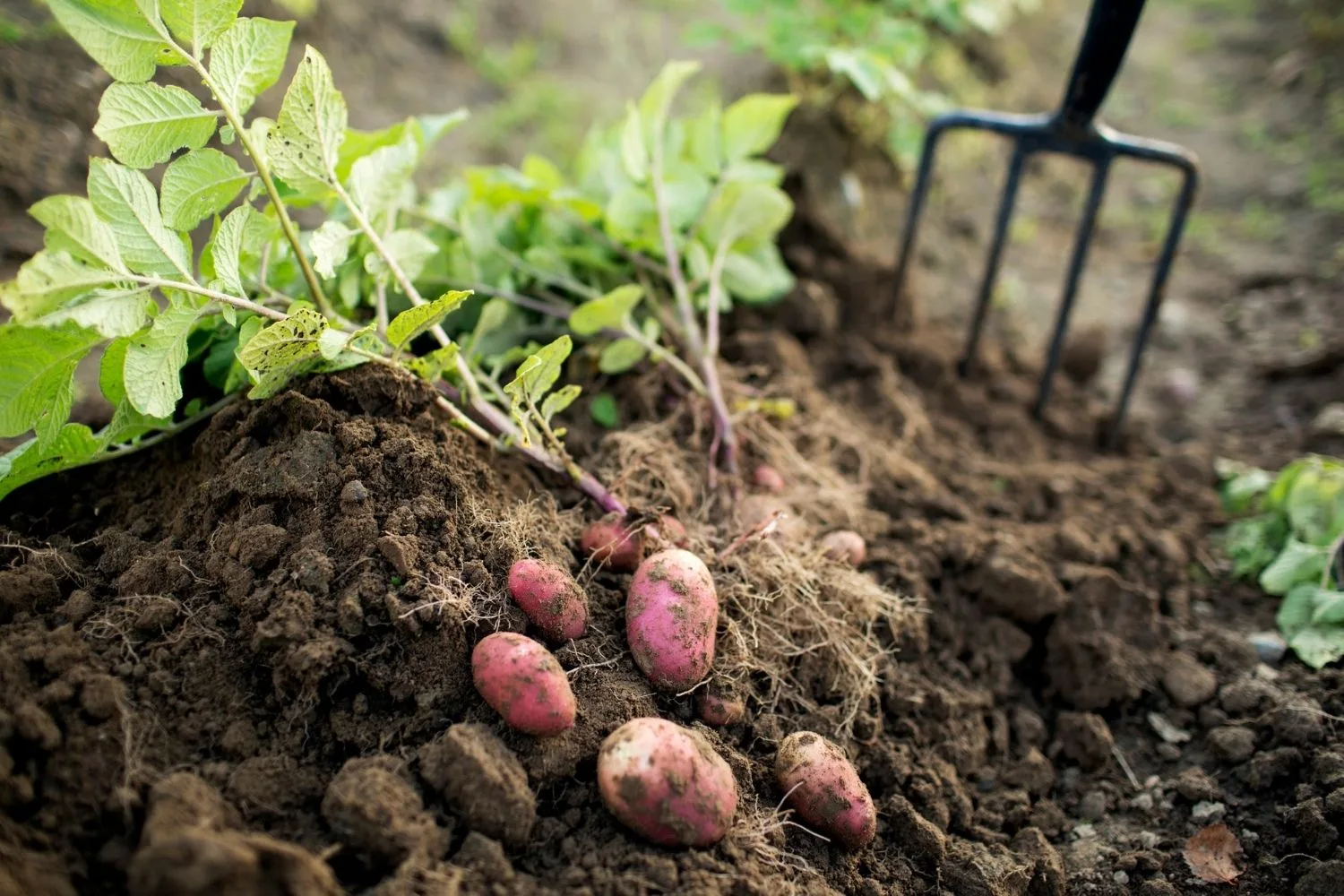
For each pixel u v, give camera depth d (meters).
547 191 1.03
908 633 0.92
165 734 0.72
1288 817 0.83
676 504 0.91
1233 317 1.42
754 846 0.75
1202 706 0.92
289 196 0.86
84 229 0.72
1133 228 1.65
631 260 1.06
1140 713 0.92
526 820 0.72
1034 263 1.55
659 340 1.05
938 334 1.28
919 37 1.34
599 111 1.70
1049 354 1.17
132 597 0.77
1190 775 0.88
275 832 0.70
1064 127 1.10
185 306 0.78
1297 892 0.80
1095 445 1.18
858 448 1.04
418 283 1.00
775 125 1.09
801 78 1.40
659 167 1.01
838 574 0.89
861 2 1.39
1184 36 2.16
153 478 0.86
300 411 0.81
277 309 0.88
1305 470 1.02
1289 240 1.54
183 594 0.77
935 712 0.89
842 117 1.41
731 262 1.07
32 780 0.69
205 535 0.80
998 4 1.55
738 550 0.88
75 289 0.73
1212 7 2.24
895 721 0.88
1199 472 1.13
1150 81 2.00
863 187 1.43
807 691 0.86
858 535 0.96
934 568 0.96
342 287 0.91
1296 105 1.86
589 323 0.94
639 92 1.78
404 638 0.75
